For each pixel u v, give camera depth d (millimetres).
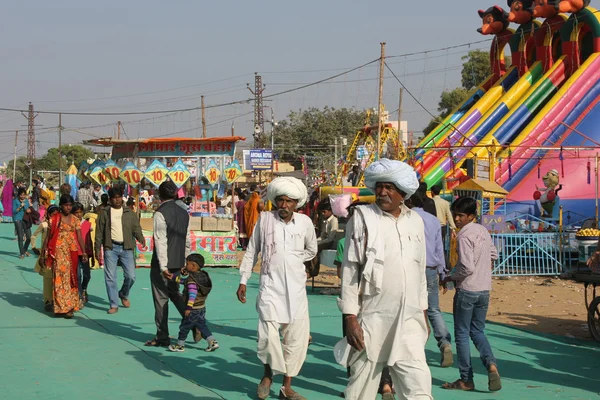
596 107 25062
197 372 7715
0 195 34250
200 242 17844
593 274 9695
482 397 6867
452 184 23125
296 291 6672
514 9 29344
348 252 4840
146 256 17547
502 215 17500
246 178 57344
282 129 80125
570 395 6965
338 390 7055
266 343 6539
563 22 27922
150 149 20281
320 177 44594
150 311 11648
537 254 16359
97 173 20234
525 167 22750
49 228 11047
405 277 4820
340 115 80688
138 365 7992
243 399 6723
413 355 4754
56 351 8648
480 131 26641
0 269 16891
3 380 7266
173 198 9016
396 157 28156
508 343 9438
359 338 4715
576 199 21125
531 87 27703
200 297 8688
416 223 4977
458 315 7137
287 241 6750
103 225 11484
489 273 7133
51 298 11500
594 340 9641
